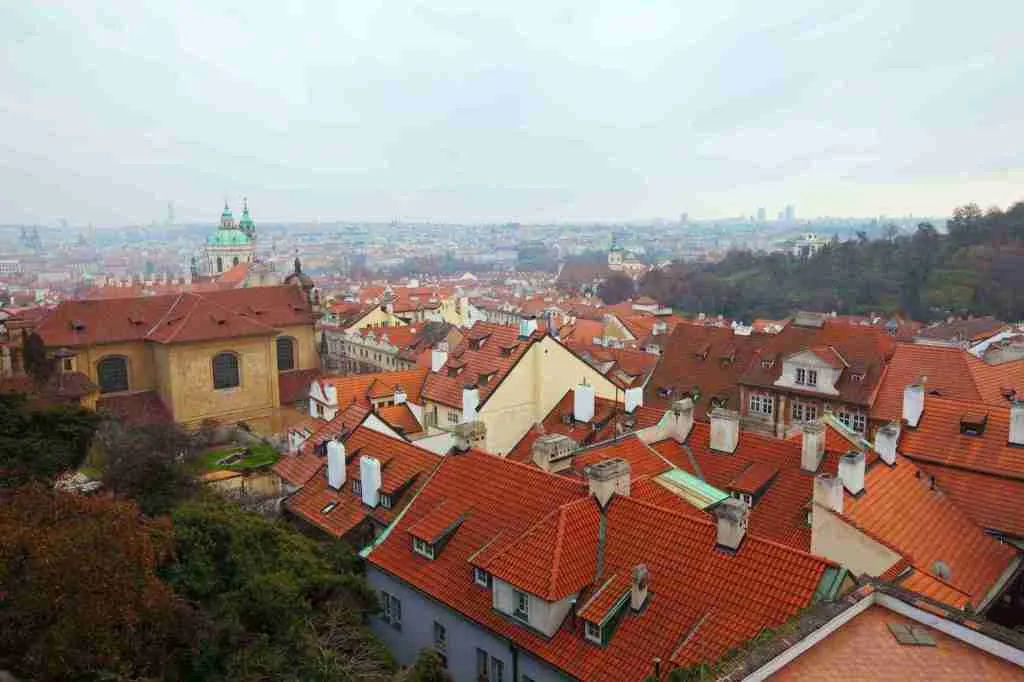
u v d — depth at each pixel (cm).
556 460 4653
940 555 4031
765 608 2989
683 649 2967
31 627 2959
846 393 6619
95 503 3403
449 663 3866
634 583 3241
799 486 4450
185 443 8106
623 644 3183
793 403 7019
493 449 6669
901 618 2547
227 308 10719
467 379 7288
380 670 3428
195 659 3209
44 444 5559
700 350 8181
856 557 3619
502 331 7594
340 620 3650
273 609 3469
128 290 19712
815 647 2386
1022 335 11506
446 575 3962
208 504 4381
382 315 16012
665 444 5178
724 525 3256
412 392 8106
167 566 3675
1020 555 4347
